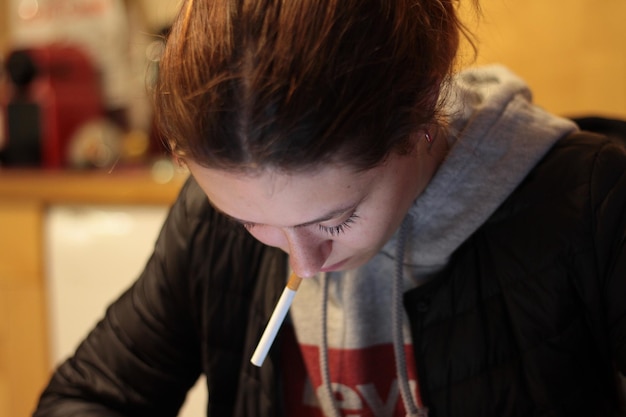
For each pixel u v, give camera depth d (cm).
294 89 48
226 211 57
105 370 85
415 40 53
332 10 49
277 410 80
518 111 73
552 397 70
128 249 163
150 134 193
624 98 151
